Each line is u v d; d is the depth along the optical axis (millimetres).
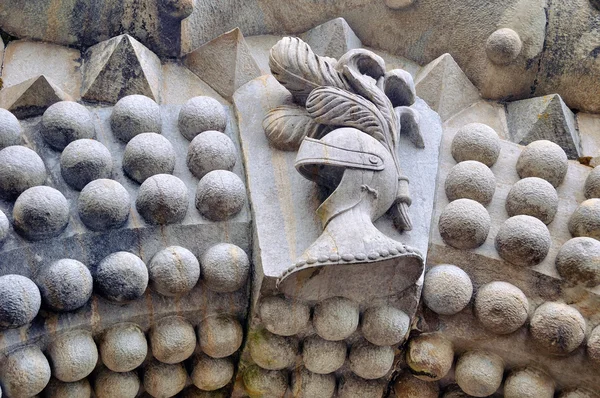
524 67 3391
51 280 2604
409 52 3477
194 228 2809
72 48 3201
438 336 2908
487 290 2869
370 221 2730
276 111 3008
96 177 2783
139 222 2770
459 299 2832
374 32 3477
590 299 2875
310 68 2947
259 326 2805
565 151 3295
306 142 2789
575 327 2814
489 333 2896
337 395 2961
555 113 3330
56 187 2783
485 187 2982
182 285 2709
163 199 2746
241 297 2820
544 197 2963
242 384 2914
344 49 3383
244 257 2789
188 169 2916
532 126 3328
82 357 2645
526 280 2908
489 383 2879
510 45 3336
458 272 2861
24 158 2721
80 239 2713
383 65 3045
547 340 2830
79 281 2613
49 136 2857
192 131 2982
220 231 2830
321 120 2900
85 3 3154
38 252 2666
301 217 2848
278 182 2912
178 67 3254
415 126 3090
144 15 3188
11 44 3170
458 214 2891
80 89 3098
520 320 2832
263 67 3295
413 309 2803
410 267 2705
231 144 2943
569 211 3049
